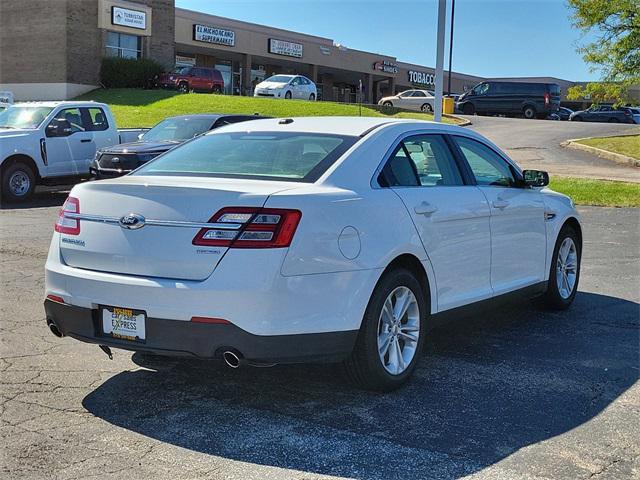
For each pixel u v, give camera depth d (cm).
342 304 430
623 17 2439
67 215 463
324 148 488
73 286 446
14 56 3966
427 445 395
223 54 5509
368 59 6544
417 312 490
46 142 1533
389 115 3338
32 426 415
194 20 4991
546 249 657
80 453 382
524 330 631
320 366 526
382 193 475
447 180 548
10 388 475
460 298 537
